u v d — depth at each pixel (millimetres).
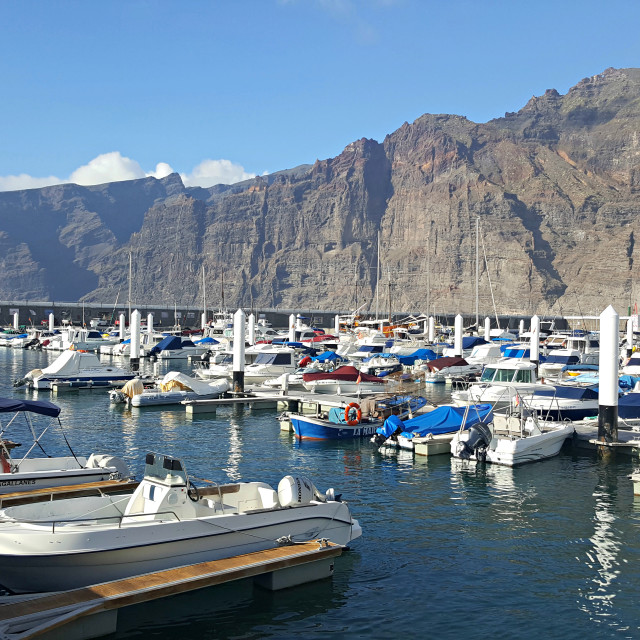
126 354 102688
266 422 43750
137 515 16719
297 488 19469
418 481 28812
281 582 17484
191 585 15578
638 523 23250
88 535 15773
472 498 26219
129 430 40531
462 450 32469
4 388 60375
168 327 164625
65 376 58906
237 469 30750
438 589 17859
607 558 20016
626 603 17141
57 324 165375
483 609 16781
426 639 15391
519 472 30516
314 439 37844
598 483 28641
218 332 138750
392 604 17000
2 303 164375
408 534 21953
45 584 15719
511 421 33875
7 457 24469
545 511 24578
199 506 18016
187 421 43938
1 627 13430
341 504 19953
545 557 20062
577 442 35719
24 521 16781
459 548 20719
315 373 54500
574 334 125438
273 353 64312
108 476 24375
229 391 52781
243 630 15688
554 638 15445
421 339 118625
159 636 15297
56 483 23203
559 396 42094
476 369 71938
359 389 50688
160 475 18109
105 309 175125
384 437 35562
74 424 42531
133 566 16219
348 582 18188
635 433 36531
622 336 124750
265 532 18125
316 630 15742
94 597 14633
